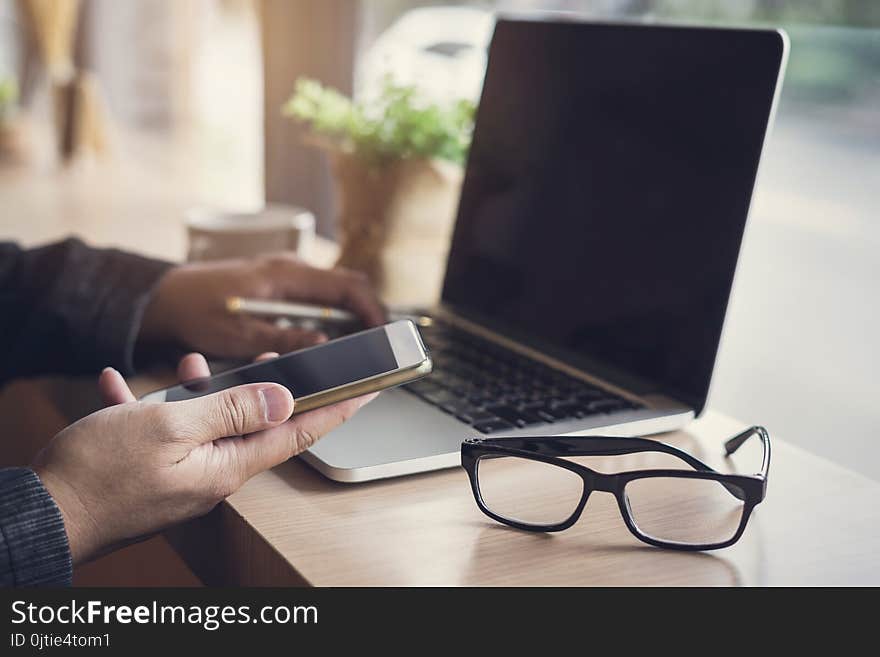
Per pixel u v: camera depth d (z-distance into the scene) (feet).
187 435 1.72
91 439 1.72
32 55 10.97
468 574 1.59
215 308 2.69
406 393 2.32
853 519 1.83
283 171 5.18
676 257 2.40
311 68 4.97
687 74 2.47
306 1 4.90
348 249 3.45
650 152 2.54
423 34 4.70
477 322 2.98
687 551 1.68
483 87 3.15
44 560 1.66
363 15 4.79
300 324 2.82
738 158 2.30
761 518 1.82
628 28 2.68
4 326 2.77
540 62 2.96
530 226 2.89
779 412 3.22
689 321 2.33
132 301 2.67
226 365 2.63
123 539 1.78
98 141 8.96
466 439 2.04
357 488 1.91
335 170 3.43
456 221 3.19
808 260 3.24
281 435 1.84
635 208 2.55
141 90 8.95
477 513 1.82
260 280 2.76
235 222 3.80
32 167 8.45
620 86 2.67
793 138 3.31
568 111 2.83
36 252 2.86
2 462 3.27
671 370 2.34
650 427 2.18
